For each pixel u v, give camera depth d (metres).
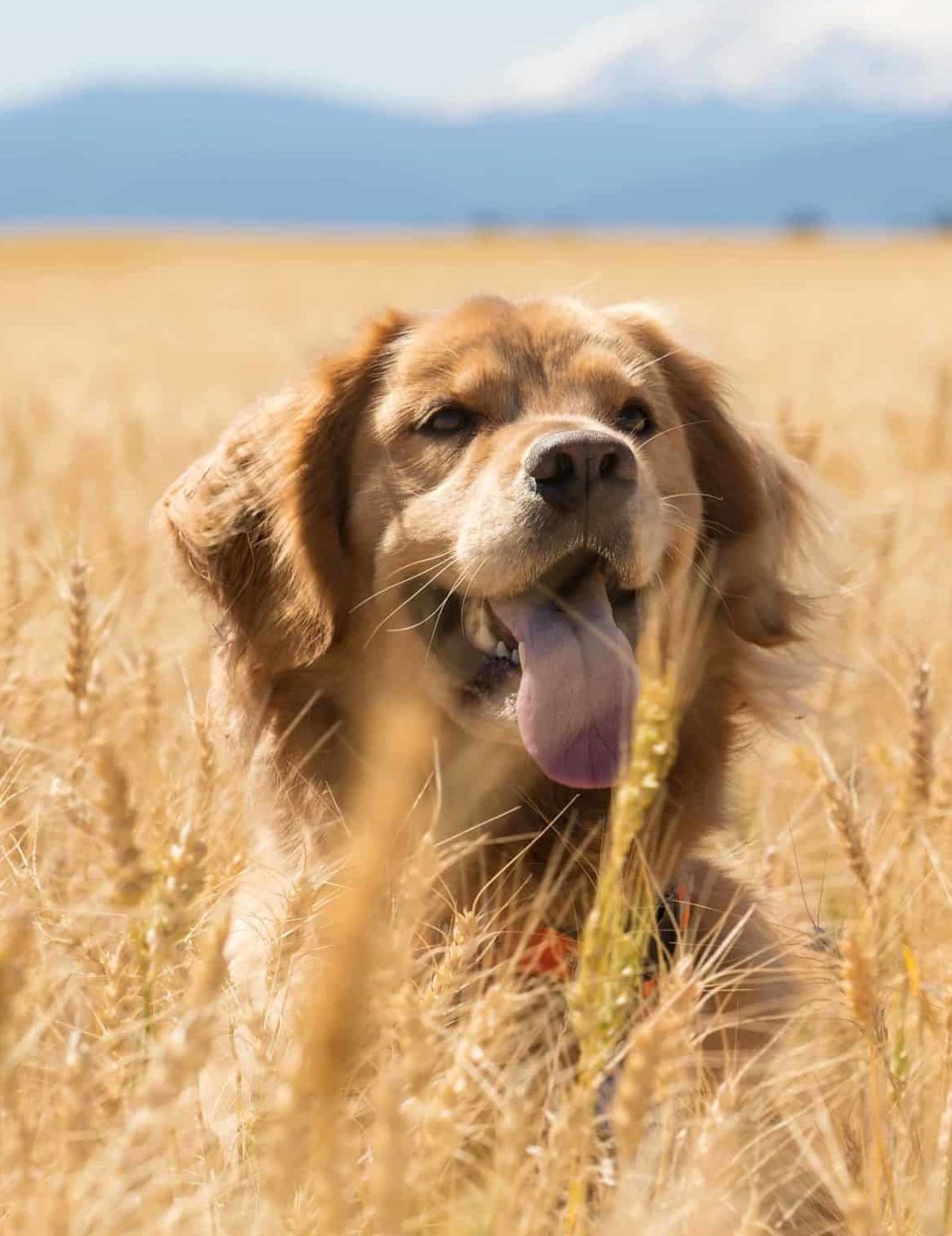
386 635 5.48
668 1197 3.59
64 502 9.12
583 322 5.95
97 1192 3.07
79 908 4.08
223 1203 3.55
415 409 5.62
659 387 5.98
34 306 54.62
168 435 13.62
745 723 5.88
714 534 6.09
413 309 6.31
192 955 4.15
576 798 5.34
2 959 2.91
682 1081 3.78
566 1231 3.45
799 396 16.06
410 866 4.04
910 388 17.78
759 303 46.25
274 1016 3.91
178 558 6.06
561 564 5.16
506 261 81.69
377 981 3.31
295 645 5.53
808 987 5.09
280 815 5.50
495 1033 3.63
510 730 5.23
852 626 7.90
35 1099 3.65
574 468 4.98
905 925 4.92
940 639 7.92
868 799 6.43
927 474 11.45
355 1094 3.74
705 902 5.25
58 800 4.18
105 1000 3.84
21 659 6.03
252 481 5.84
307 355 6.34
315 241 122.00
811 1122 4.45
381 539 5.58
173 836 3.84
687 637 3.80
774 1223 4.19
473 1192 3.61
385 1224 2.82
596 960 3.35
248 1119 3.67
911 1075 4.38
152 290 63.38
